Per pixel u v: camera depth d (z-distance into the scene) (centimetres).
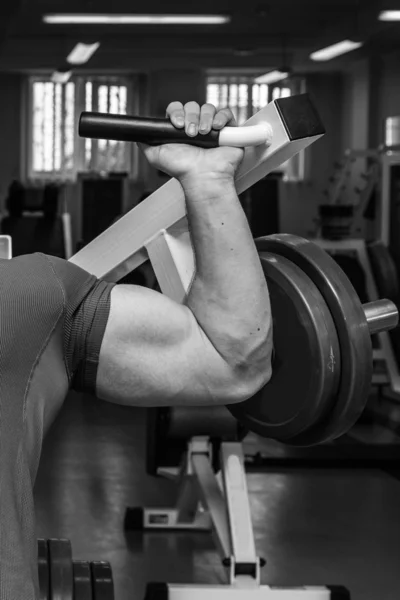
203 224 101
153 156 102
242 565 267
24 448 89
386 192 685
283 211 1428
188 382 102
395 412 597
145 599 259
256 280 102
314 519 379
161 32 1206
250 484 435
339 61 1342
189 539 351
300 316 150
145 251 152
